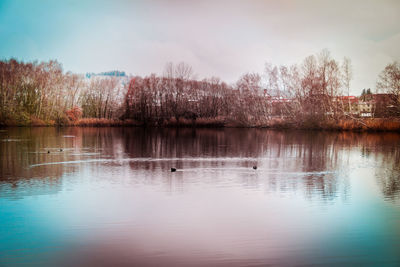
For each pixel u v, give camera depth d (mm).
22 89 90000
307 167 28703
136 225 14266
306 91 79750
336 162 31531
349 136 62625
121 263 11008
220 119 95312
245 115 92562
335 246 12352
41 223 14430
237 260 11250
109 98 103000
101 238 12914
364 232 13617
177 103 98500
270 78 88375
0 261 11078
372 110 77000
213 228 13984
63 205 17000
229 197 18688
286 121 83938
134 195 18969
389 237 13125
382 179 23703
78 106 98312
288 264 11016
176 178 23719
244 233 13469
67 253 11680
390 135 65000
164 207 16766
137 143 48406
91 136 60031
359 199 18328
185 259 11305
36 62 93688
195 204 17297
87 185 21359
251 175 24969
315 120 77875
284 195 19141
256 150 40531
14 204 17094
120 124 95875
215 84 102500
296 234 13391
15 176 24016
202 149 41312
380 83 71062
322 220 14977
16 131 70125
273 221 14820
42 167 27719
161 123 96438
